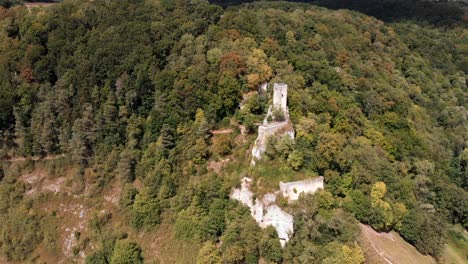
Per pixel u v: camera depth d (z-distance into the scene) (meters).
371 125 109.69
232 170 84.50
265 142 81.31
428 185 102.31
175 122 94.00
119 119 101.06
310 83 114.50
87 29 117.81
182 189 86.50
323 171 81.44
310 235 70.19
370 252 74.12
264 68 98.12
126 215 89.44
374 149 98.25
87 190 96.00
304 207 73.31
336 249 67.56
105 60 105.94
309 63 116.56
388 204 83.38
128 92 100.12
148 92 100.25
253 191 77.56
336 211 77.00
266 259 70.56
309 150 83.12
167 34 112.44
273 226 74.19
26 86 106.75
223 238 75.50
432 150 115.25
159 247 82.81
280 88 87.44
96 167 97.94
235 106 96.06
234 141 91.00
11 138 105.56
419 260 79.44
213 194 81.31
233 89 93.88
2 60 111.44
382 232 82.62
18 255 90.00
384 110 117.62
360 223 81.44
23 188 98.88
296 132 87.12
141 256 82.69
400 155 105.56
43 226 92.25
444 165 116.50
